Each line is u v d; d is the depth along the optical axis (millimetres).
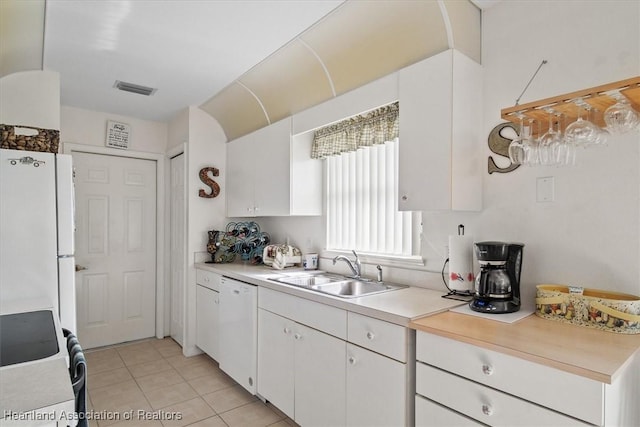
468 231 1911
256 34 2141
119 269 3654
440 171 1698
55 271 2119
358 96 2172
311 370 1960
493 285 1575
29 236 2055
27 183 2057
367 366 1632
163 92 3062
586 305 1374
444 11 1667
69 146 3338
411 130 1832
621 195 1422
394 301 1759
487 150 1828
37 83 2504
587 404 996
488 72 1834
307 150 2805
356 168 2584
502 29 1787
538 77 1658
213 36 2158
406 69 1864
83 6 1831
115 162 3641
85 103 3291
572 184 1552
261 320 2402
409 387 1480
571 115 1380
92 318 3502
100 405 2436
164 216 3873
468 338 1253
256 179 3102
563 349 1138
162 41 2213
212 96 3168
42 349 1227
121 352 3424
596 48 1489
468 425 1258
